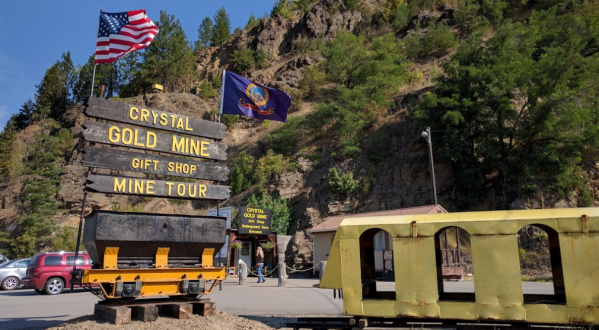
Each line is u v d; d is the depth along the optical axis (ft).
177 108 186.70
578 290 20.77
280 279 65.26
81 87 269.64
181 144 32.71
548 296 26.12
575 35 107.55
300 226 108.06
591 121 92.99
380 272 73.82
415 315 23.48
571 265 21.09
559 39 118.93
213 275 31.12
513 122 99.91
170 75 229.04
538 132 91.15
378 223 25.17
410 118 122.11
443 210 72.84
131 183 29.91
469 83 102.58
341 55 161.79
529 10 173.58
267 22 256.11
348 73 160.66
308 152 133.08
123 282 27.07
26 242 123.03
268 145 149.89
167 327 26.03
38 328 29.78
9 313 38.01
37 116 258.98
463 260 79.25
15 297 55.98
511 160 95.55
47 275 59.52
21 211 153.69
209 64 257.34
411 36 185.68
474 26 175.11
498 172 96.99
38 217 126.62
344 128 128.67
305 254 97.86
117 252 27.27
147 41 35.60
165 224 29.17
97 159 28.78
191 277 29.99
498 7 177.68
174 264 29.96
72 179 148.56
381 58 162.30
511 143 97.60
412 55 179.11
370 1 247.91
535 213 22.30
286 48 240.53
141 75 228.43
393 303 24.14
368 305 24.68
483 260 22.56
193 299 30.35
